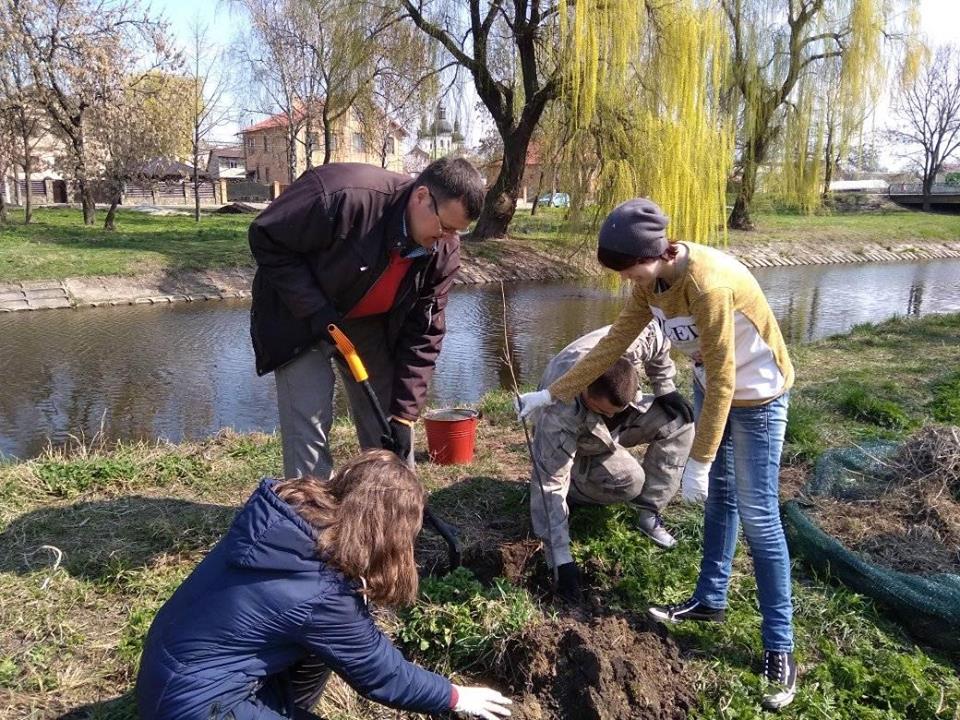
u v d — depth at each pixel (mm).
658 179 14977
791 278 22344
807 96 22422
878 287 20484
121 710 2662
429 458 5027
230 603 2008
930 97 44188
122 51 23734
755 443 2797
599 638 2898
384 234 3098
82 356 11602
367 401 3715
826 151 23594
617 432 3799
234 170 64875
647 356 3676
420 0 20312
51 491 4355
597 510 4062
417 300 3428
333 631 2057
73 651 2990
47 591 3328
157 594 3357
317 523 2043
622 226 2574
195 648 2008
